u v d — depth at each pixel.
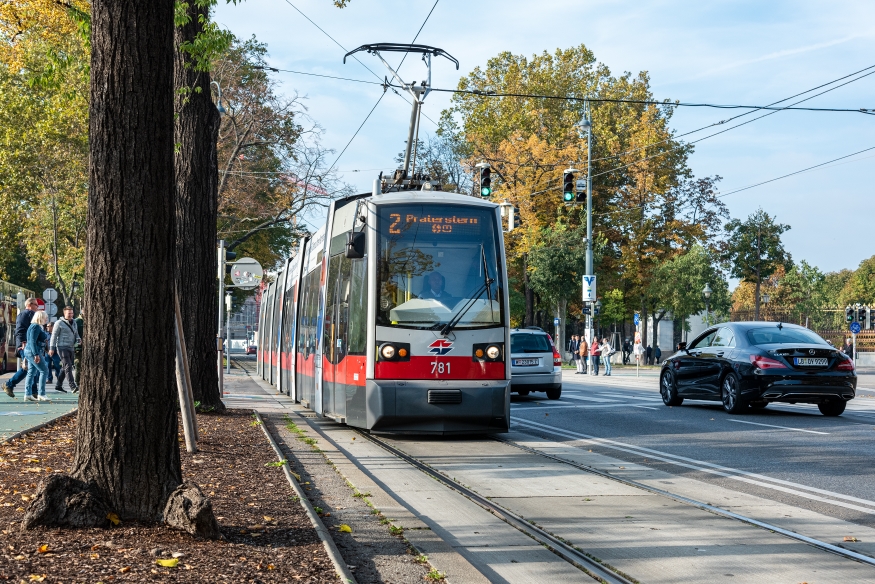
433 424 13.55
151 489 6.50
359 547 6.48
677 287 57.72
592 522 7.75
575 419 17.67
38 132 42.22
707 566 6.29
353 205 15.41
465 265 13.98
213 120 16.19
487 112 61.06
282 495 8.13
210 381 16.36
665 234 60.03
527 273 56.06
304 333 20.03
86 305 6.62
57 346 22.58
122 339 6.51
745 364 17.83
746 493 9.28
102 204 6.56
